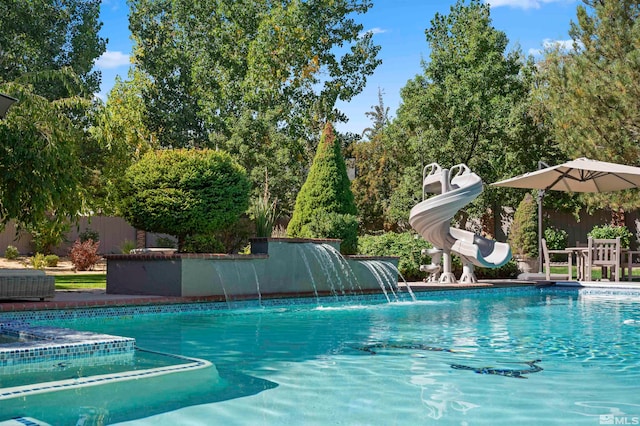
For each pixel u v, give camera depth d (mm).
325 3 30000
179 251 13336
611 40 17875
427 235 13867
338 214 14156
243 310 10227
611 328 7891
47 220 12695
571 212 25078
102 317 8938
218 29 30531
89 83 29031
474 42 23844
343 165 14953
